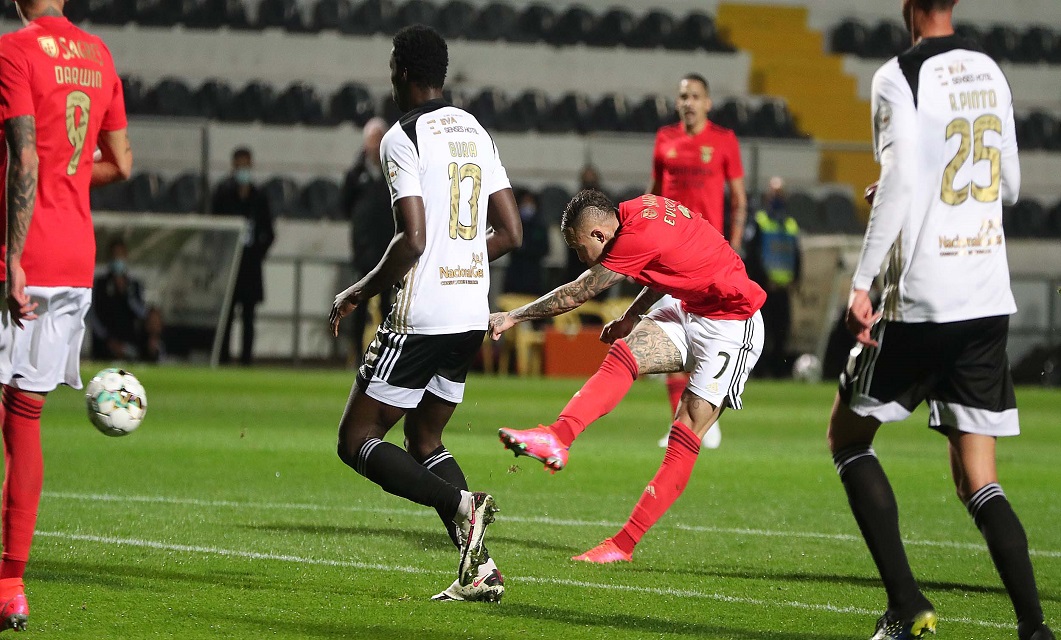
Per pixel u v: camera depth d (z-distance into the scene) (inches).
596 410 758.5
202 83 3255.4
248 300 2546.8
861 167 3043.8
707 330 789.9
